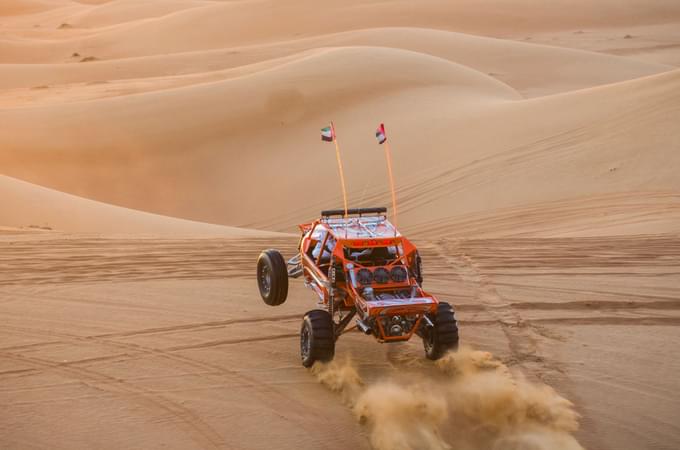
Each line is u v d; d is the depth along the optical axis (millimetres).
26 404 26438
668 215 81812
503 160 129375
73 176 162875
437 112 168750
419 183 130750
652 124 125812
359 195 134875
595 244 54031
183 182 161125
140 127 183625
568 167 118375
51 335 33562
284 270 34281
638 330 35188
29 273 44375
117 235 58875
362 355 31984
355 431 25312
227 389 28203
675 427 25953
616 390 28734
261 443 24266
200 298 39531
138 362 30578
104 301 38812
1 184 94250
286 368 30344
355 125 171500
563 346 33125
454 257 49656
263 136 175750
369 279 29328
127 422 25297
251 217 142125
